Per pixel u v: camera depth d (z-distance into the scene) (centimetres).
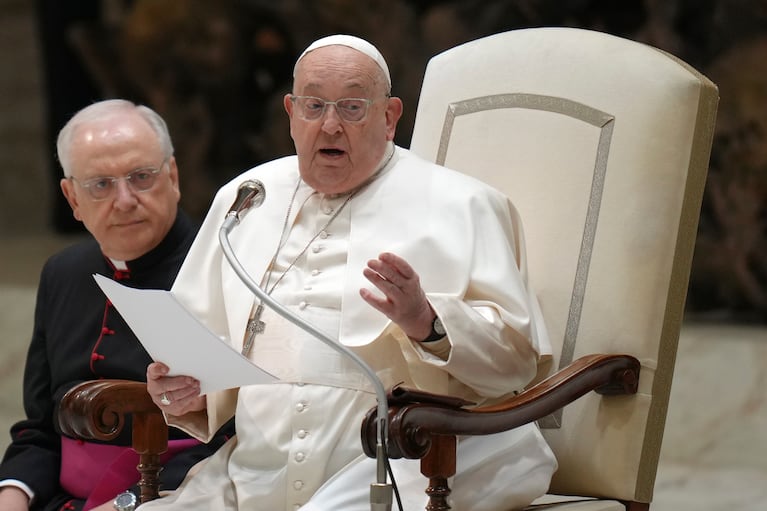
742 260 3169
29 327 3234
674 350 1197
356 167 1166
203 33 4281
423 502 1091
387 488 944
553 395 1090
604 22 3547
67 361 1384
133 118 1356
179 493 1177
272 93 4338
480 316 1099
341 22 4028
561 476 1212
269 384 1158
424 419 958
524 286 1183
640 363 1182
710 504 2056
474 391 1151
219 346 1012
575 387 1117
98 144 1330
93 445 1338
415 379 1123
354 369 1139
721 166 3194
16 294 3469
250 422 1161
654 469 1191
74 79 4731
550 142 1266
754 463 2295
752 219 3155
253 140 4338
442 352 1088
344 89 1138
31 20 4988
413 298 1038
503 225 1196
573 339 1213
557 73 1282
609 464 1183
